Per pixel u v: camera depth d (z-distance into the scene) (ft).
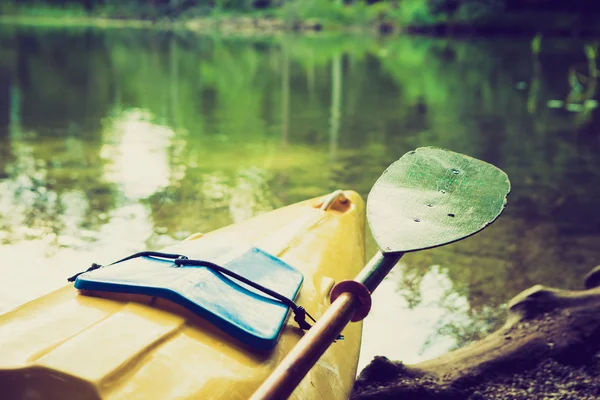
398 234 5.77
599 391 8.29
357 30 102.06
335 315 4.63
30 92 33.09
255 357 5.01
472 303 10.98
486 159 21.71
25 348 4.41
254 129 25.55
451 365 8.80
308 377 5.75
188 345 4.77
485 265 12.55
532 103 34.09
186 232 13.62
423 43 75.87
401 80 42.60
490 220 5.88
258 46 68.80
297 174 18.69
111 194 16.02
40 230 13.32
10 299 10.43
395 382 8.45
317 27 103.60
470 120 28.94
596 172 20.22
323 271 7.33
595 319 9.07
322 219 8.43
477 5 92.27
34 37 69.05
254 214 14.97
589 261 12.90
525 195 17.44
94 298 5.09
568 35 84.17
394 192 6.36
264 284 5.64
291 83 40.01
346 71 47.01
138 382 4.32
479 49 66.74
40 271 11.43
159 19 122.31
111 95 33.35
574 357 8.79
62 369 4.15
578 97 36.37
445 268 12.34
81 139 22.48
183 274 5.26
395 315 10.51
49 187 16.42
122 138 22.91
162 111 29.14
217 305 5.03
